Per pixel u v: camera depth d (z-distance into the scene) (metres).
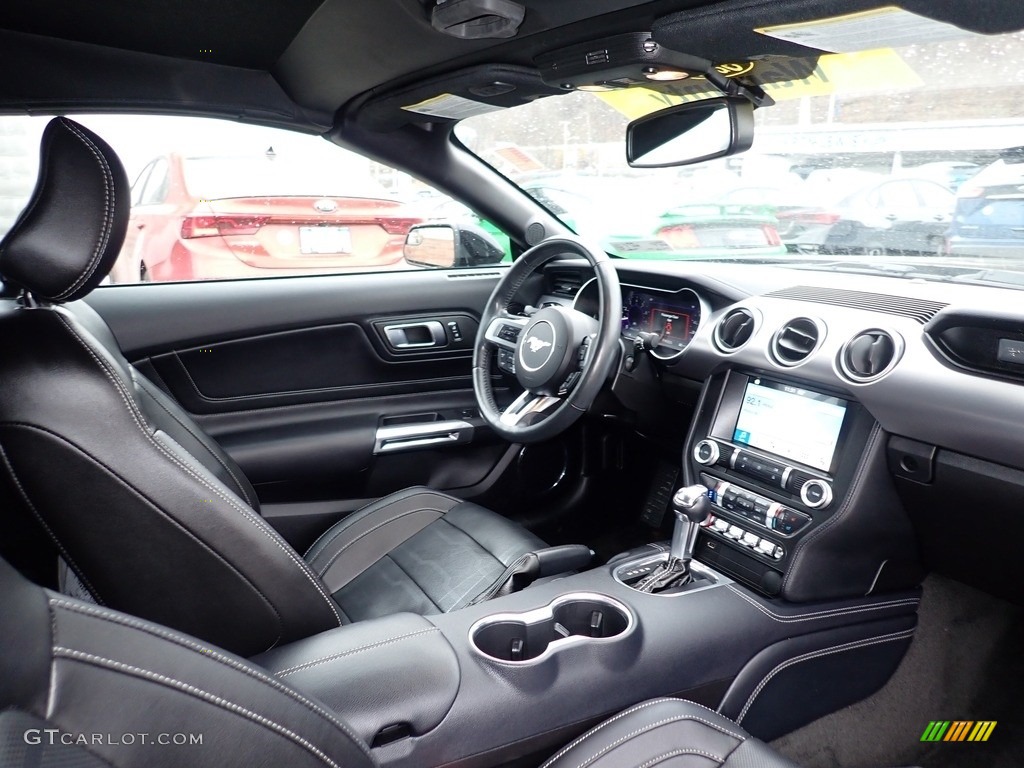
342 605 1.67
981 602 1.88
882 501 1.50
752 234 2.28
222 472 1.51
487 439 2.44
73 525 0.93
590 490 2.55
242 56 1.82
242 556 1.02
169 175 2.50
